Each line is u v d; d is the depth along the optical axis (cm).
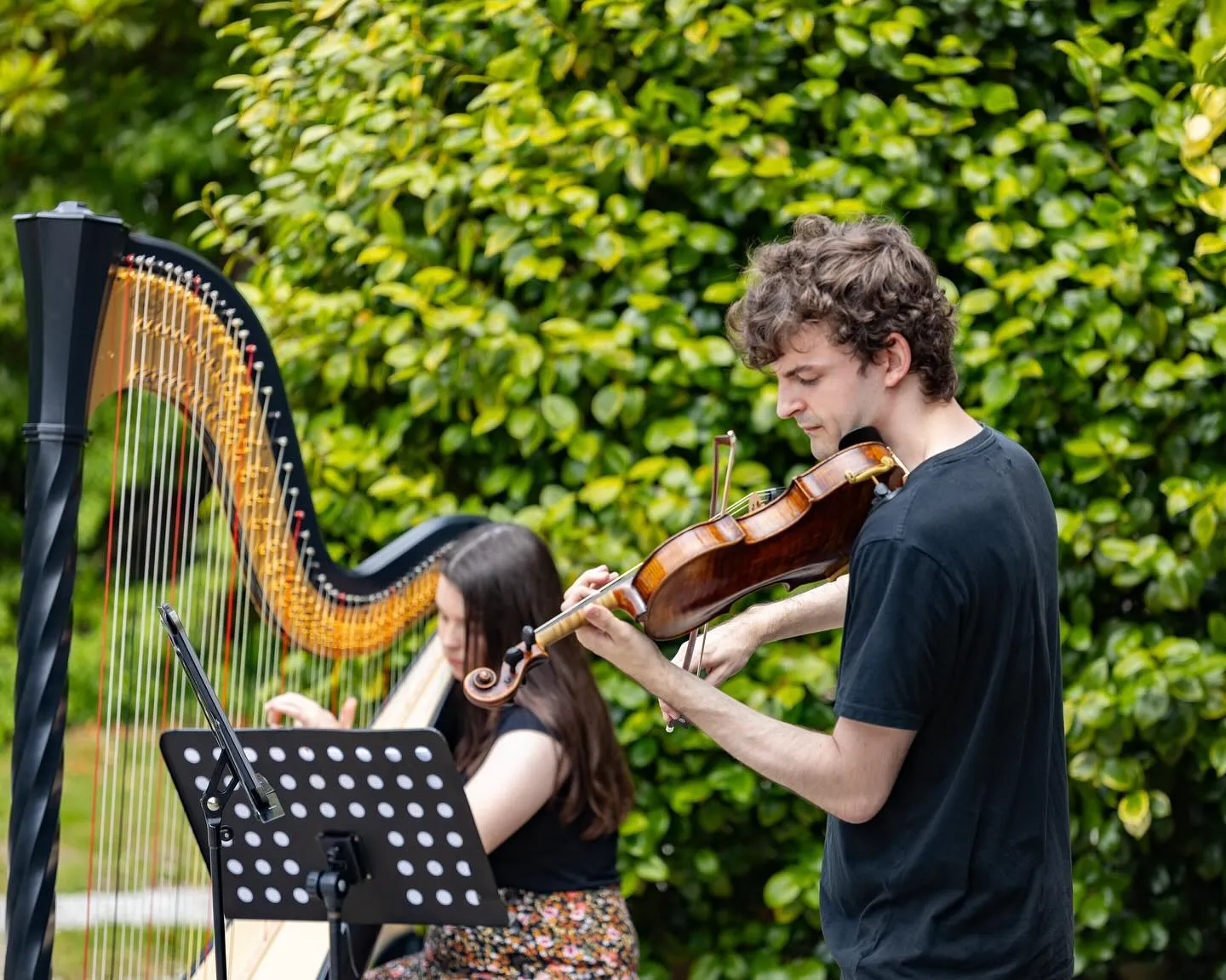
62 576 465
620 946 616
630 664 441
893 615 411
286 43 993
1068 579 781
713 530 444
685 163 819
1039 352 776
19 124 1652
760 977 806
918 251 440
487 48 852
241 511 570
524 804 594
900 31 768
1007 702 425
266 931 646
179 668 665
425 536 736
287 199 887
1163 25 783
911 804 429
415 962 655
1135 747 800
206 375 532
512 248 816
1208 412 771
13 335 1889
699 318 818
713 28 788
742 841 839
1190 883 836
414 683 761
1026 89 813
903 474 435
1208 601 808
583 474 811
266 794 476
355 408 888
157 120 1827
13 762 469
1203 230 796
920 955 425
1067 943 444
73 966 991
